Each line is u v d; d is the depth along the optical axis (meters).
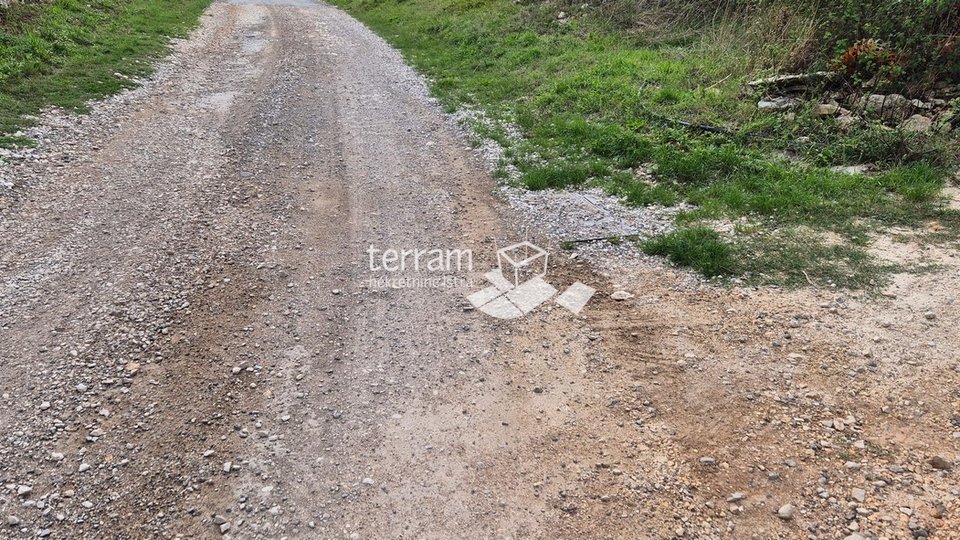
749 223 5.68
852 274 4.80
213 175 7.20
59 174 6.96
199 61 12.48
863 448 3.35
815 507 3.05
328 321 4.62
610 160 7.38
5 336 4.33
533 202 6.50
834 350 4.05
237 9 19.19
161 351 4.25
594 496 3.20
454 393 3.92
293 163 7.66
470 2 16.92
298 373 4.09
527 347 4.31
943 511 2.98
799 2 9.40
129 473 3.33
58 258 5.33
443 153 8.06
